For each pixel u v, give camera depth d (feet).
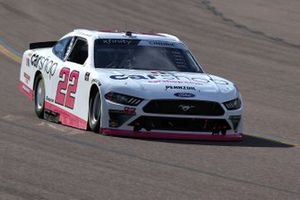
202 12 331.98
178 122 132.05
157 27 304.09
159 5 340.80
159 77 136.67
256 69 248.52
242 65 253.65
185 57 149.38
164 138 132.46
